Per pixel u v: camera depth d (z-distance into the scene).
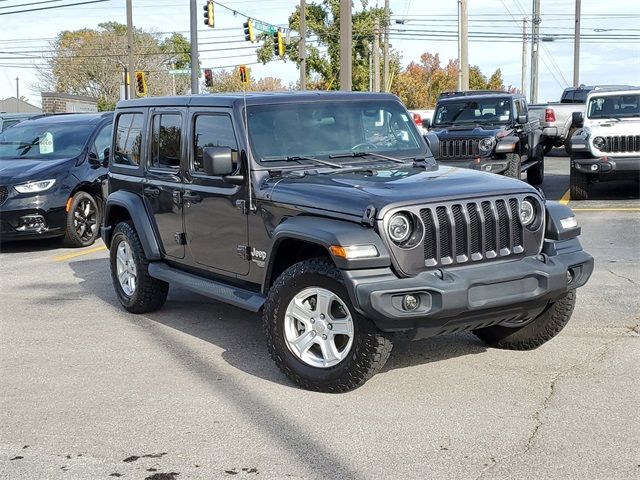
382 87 56.22
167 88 79.06
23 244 13.48
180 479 4.41
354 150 6.75
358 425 5.09
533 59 54.72
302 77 38.91
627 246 10.95
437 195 5.46
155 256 7.75
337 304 5.61
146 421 5.26
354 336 5.39
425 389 5.70
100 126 13.63
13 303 8.85
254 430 5.06
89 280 10.09
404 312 5.19
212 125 6.83
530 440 4.77
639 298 8.13
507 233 5.67
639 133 14.98
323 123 6.75
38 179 12.34
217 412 5.39
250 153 6.34
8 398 5.78
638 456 4.50
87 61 78.69
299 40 42.72
